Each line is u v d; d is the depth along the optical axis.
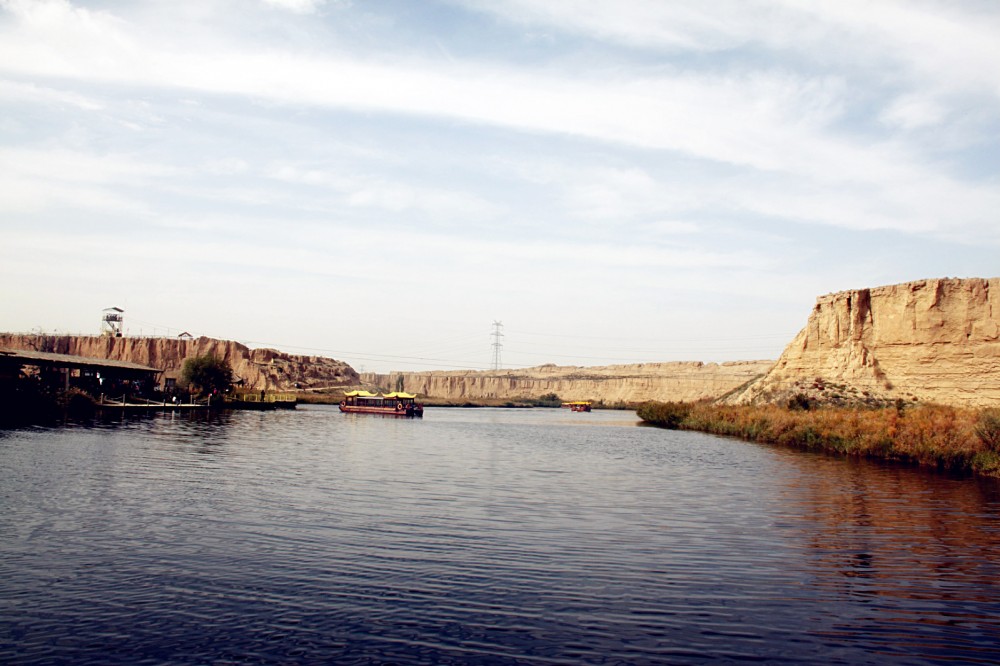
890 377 85.94
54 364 84.81
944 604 16.91
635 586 17.95
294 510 26.67
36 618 15.20
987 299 81.62
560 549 21.50
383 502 29.00
